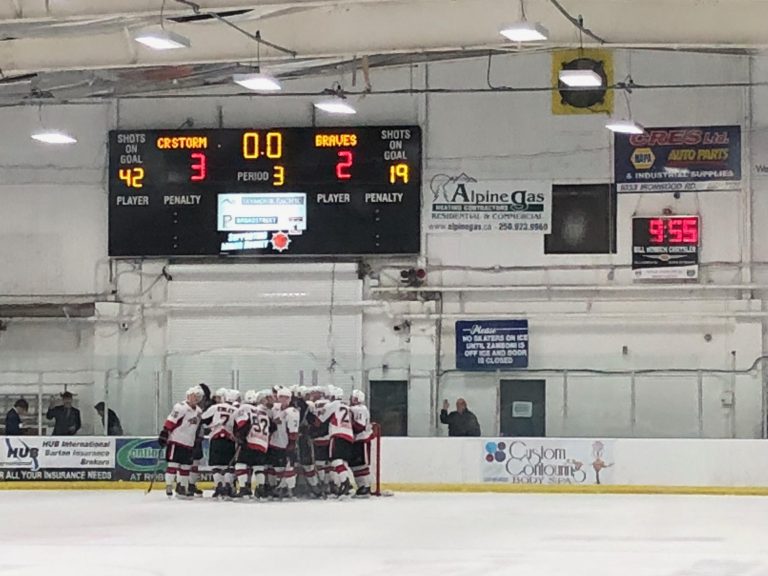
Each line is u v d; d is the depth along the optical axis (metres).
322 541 12.41
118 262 25.05
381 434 23.92
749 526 14.34
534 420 23.66
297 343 24.47
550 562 10.59
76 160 25.27
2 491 21.38
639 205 23.84
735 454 20.41
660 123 23.81
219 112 24.94
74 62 20.28
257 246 24.33
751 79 23.59
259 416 18.59
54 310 24.91
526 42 18.98
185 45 16.48
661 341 23.55
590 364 23.62
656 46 18.88
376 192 24.08
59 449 22.16
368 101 24.55
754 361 23.23
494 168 24.23
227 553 11.31
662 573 9.83
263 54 19.86
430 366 24.02
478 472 21.05
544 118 24.16
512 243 24.16
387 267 24.44
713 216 23.58
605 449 20.72
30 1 18.16
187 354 24.59
